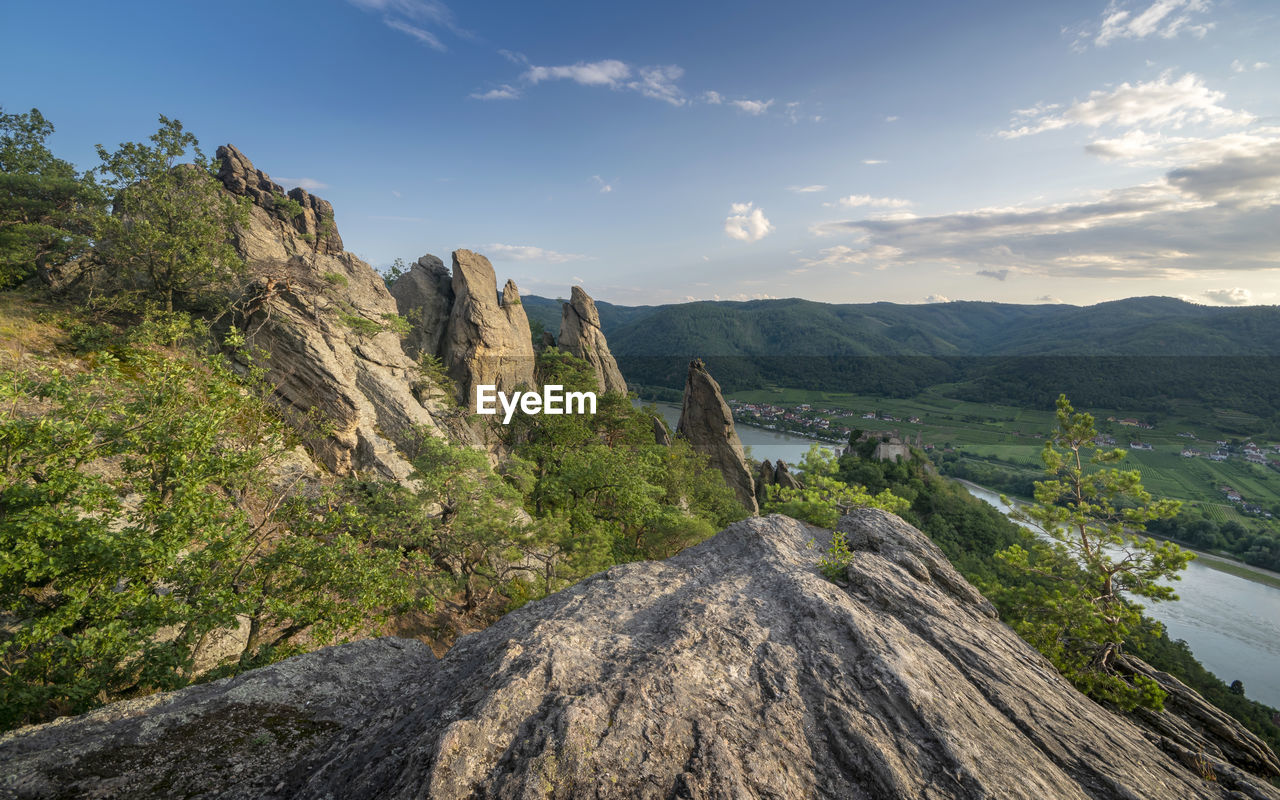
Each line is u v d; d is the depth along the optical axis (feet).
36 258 118.42
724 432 268.00
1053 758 23.17
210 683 26.48
